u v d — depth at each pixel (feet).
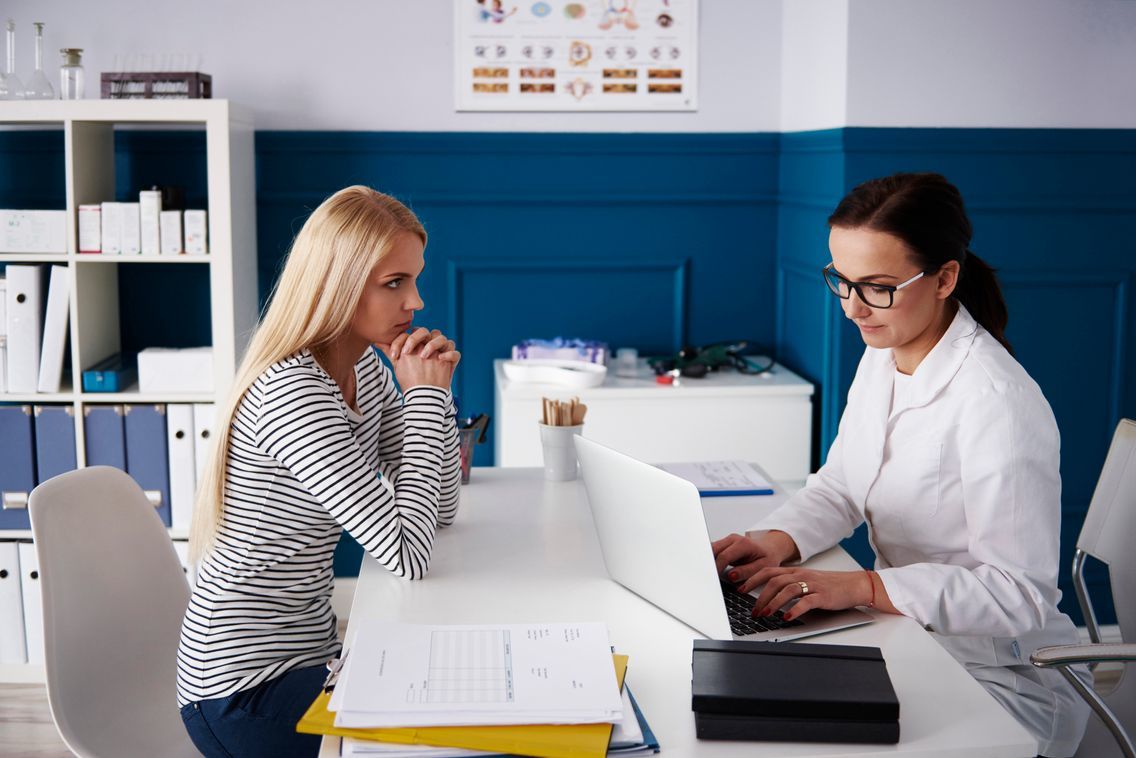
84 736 5.31
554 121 11.41
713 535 5.87
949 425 5.42
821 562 5.71
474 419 7.00
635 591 5.08
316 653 5.39
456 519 6.15
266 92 11.10
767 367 11.11
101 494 5.82
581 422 6.90
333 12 11.05
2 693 9.91
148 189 11.03
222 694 5.14
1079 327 10.37
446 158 11.33
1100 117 10.03
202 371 10.02
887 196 5.22
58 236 9.79
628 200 11.54
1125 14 9.90
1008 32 9.80
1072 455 10.59
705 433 10.27
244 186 10.46
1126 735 4.96
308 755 5.06
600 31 11.28
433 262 11.55
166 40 10.94
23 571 10.09
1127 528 5.76
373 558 5.57
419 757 3.59
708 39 11.41
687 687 4.19
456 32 11.14
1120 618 5.83
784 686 3.86
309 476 5.06
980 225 10.05
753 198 11.68
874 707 3.75
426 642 4.20
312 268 5.22
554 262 11.63
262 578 5.26
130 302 11.26
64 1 10.77
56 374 9.95
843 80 9.73
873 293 5.28
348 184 11.27
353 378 5.79
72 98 10.02
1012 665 5.46
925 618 4.82
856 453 5.94
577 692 3.85
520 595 5.06
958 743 3.77
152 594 5.98
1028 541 5.16
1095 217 10.18
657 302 11.87
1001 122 9.92
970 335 5.52
